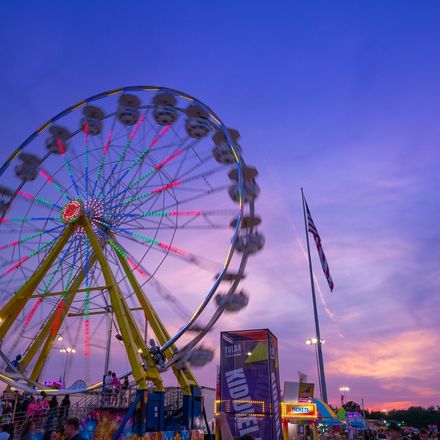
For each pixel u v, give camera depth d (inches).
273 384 652.1
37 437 717.3
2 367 909.2
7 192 1047.6
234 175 992.9
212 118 1007.6
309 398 1159.0
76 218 974.4
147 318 1034.7
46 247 997.2
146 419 789.2
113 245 960.3
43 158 1097.4
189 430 894.4
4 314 933.8
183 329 839.1
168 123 1033.5
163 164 983.0
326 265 1536.7
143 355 857.5
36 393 940.6
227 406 651.5
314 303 1647.4
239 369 664.4
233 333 688.4
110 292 900.6
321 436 2304.4
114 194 995.9
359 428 1902.1
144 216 957.8
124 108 1033.5
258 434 623.2
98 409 786.2
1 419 780.6
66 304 967.6
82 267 983.0
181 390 960.3
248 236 920.9
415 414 5708.7
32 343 976.9
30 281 959.6
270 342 677.3
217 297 855.7
